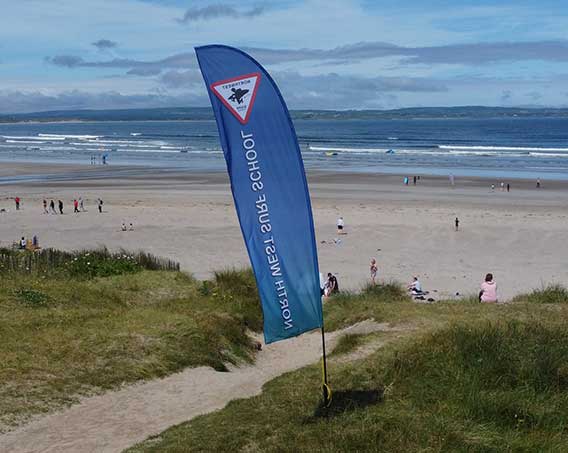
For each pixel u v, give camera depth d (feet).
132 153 361.30
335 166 269.23
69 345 39.45
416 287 84.74
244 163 26.86
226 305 54.49
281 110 26.81
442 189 193.16
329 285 79.00
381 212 153.79
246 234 27.12
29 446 28.55
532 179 213.25
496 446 25.53
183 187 203.10
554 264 104.06
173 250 115.14
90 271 66.95
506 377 31.32
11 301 49.90
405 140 476.95
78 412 32.37
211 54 26.50
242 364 43.42
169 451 26.89
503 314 45.70
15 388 33.53
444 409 28.66
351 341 42.39
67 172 257.96
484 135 539.29
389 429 27.07
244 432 28.14
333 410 29.71
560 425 27.35
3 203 173.78
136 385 36.35
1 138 585.63
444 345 34.55
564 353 32.94
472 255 111.14
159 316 47.65
